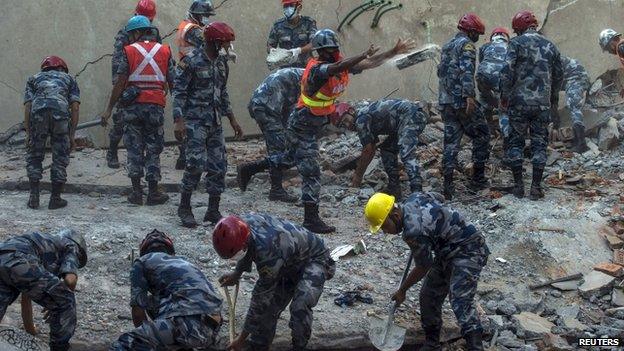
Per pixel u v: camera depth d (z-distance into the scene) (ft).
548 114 52.21
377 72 70.23
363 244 46.98
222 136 49.47
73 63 66.23
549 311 43.47
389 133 52.95
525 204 51.85
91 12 66.13
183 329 31.76
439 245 37.27
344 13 69.92
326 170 59.26
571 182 55.72
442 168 55.47
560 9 71.67
